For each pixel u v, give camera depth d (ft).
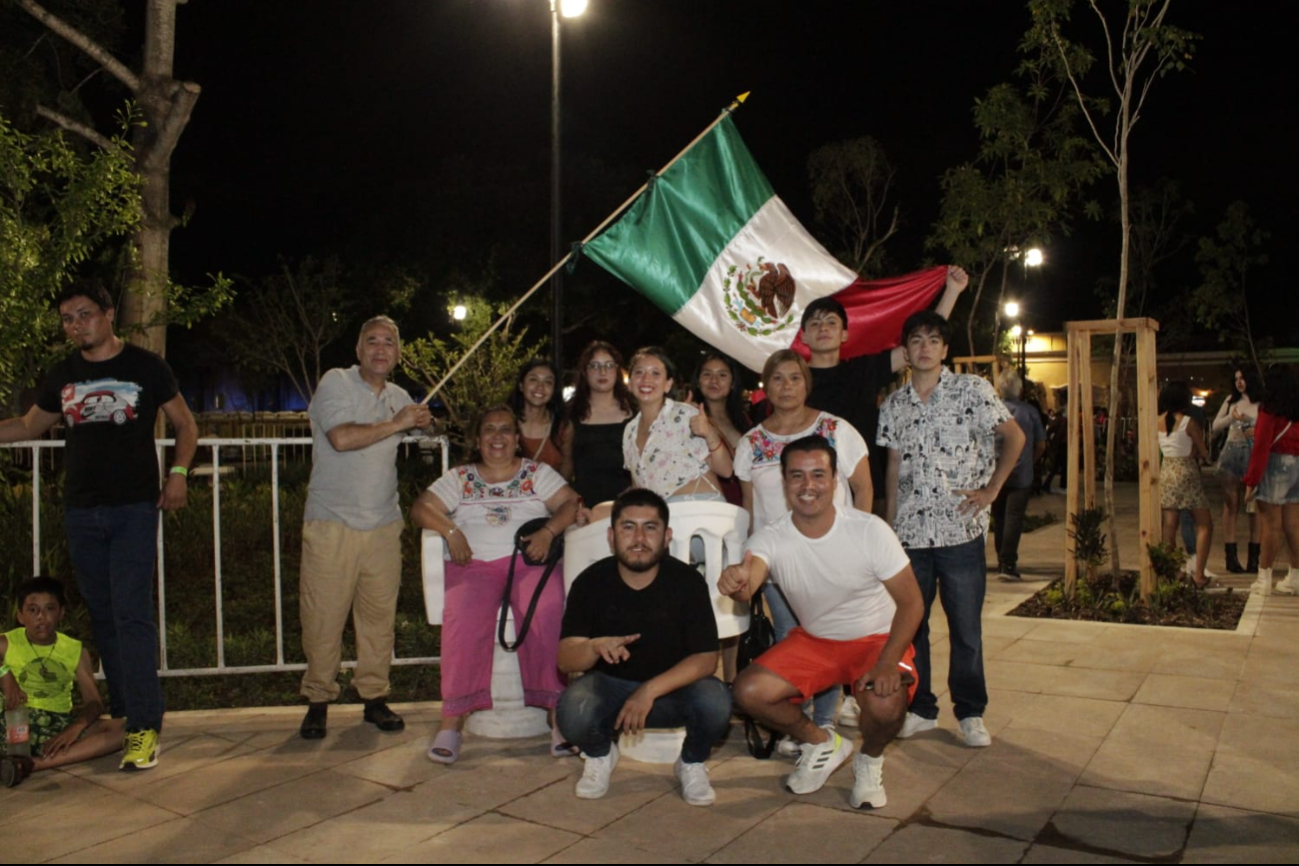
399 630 21.52
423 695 17.70
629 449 15.31
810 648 13.04
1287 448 23.91
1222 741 14.19
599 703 12.68
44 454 35.32
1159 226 77.87
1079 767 13.39
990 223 41.60
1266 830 11.37
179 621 22.82
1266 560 24.49
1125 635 20.51
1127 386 71.31
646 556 12.62
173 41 39.88
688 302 18.79
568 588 14.84
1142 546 23.00
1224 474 28.58
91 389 14.10
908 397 15.11
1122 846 11.05
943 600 14.69
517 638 14.61
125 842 11.50
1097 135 24.59
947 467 14.60
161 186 39.63
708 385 16.12
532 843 11.36
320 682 15.25
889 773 13.34
